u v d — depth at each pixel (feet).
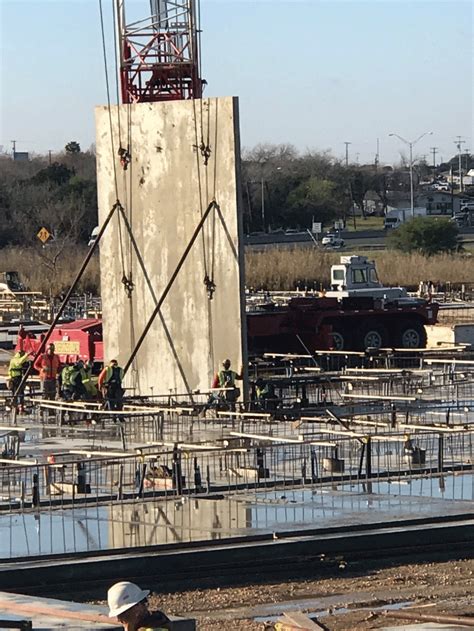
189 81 128.47
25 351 123.54
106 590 52.90
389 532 57.67
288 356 127.95
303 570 55.72
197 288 108.99
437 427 77.41
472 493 65.87
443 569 56.08
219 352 107.76
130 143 112.57
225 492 67.15
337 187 481.05
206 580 54.29
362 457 70.54
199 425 93.71
